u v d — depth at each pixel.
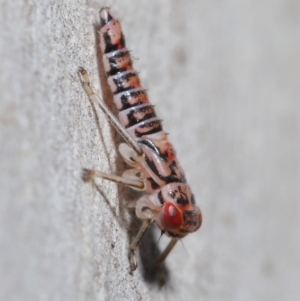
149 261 0.05
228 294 0.05
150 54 0.05
